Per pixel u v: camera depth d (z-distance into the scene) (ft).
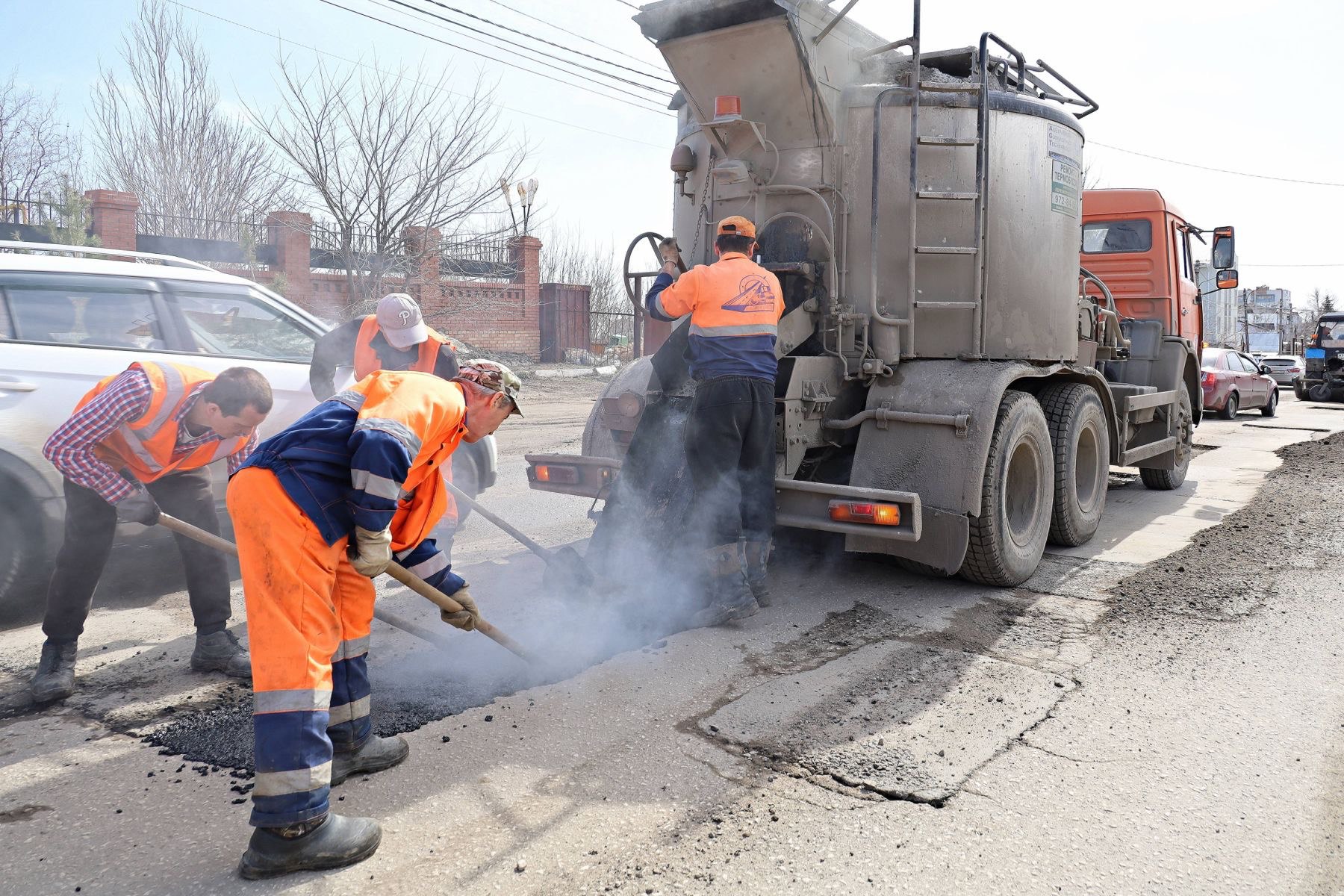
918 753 9.62
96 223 52.37
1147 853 7.80
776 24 14.97
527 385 65.21
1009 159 17.13
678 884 7.29
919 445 15.14
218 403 10.47
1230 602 15.31
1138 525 21.90
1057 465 18.10
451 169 59.88
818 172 16.43
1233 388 53.78
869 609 14.89
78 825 8.16
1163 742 9.95
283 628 7.55
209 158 63.31
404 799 8.61
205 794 8.75
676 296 14.33
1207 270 33.81
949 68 18.01
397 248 61.41
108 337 15.12
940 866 7.57
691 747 9.70
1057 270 18.47
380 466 7.66
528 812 8.39
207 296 16.42
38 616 14.44
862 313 16.28
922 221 16.22
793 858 7.66
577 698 10.99
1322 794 8.83
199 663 11.90
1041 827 8.21
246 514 7.64
